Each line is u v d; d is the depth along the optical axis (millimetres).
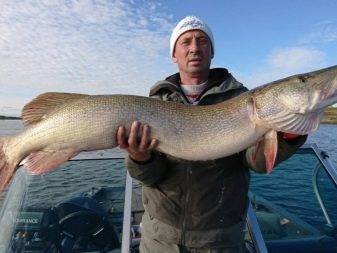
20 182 1138
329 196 1152
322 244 1055
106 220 1067
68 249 1001
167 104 908
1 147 940
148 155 886
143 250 944
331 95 901
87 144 896
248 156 909
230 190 901
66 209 1063
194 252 902
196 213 890
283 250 1045
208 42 983
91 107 890
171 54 1068
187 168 897
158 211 915
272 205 1153
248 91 938
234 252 905
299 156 1236
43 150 917
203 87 994
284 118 901
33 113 929
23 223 1027
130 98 893
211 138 906
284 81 916
